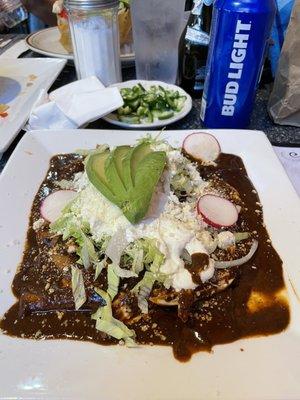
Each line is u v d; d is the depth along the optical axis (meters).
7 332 0.18
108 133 0.30
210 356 0.17
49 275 0.21
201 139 0.29
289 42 0.29
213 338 0.18
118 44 0.38
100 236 0.21
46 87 0.37
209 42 0.29
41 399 0.15
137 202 0.20
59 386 0.16
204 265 0.20
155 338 0.18
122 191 0.20
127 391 0.15
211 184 0.26
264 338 0.18
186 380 0.16
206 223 0.22
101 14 0.34
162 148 0.25
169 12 0.36
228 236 0.22
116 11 0.35
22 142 0.29
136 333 0.18
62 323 0.19
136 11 0.36
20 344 0.18
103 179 0.22
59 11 0.43
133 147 0.25
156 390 0.16
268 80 0.39
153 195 0.22
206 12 0.32
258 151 0.29
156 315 0.19
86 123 0.32
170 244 0.20
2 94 0.37
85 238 0.21
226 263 0.21
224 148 0.29
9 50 0.48
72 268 0.21
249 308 0.19
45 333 0.18
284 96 0.31
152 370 0.16
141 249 0.20
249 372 0.16
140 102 0.34
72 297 0.20
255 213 0.24
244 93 0.29
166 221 0.21
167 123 0.32
